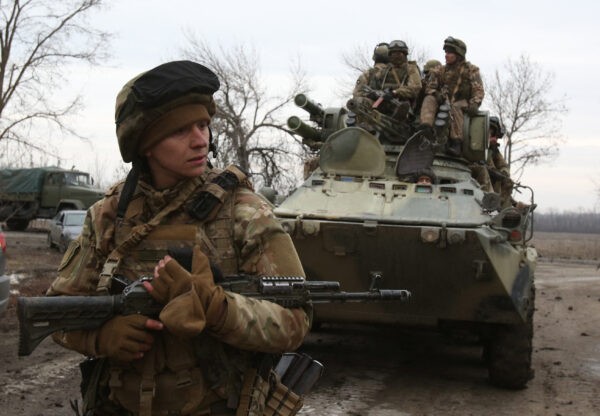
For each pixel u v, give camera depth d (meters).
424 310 6.25
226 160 22.77
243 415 1.99
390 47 8.59
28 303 1.75
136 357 1.86
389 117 7.90
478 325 6.45
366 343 8.55
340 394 5.97
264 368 2.06
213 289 1.79
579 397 6.08
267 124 23.42
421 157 7.20
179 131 2.01
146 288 1.83
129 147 2.05
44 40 17.39
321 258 6.26
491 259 5.70
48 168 27.94
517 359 6.22
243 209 2.09
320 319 6.67
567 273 20.34
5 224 28.84
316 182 7.03
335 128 8.81
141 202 2.15
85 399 2.09
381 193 6.70
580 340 9.27
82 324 1.82
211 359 1.96
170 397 1.95
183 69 1.98
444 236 5.74
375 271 6.17
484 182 8.38
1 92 17.02
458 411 5.52
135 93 1.95
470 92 8.40
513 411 5.57
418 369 7.14
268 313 1.90
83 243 2.23
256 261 2.06
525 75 29.70
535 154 25.27
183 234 2.05
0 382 5.88
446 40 8.38
